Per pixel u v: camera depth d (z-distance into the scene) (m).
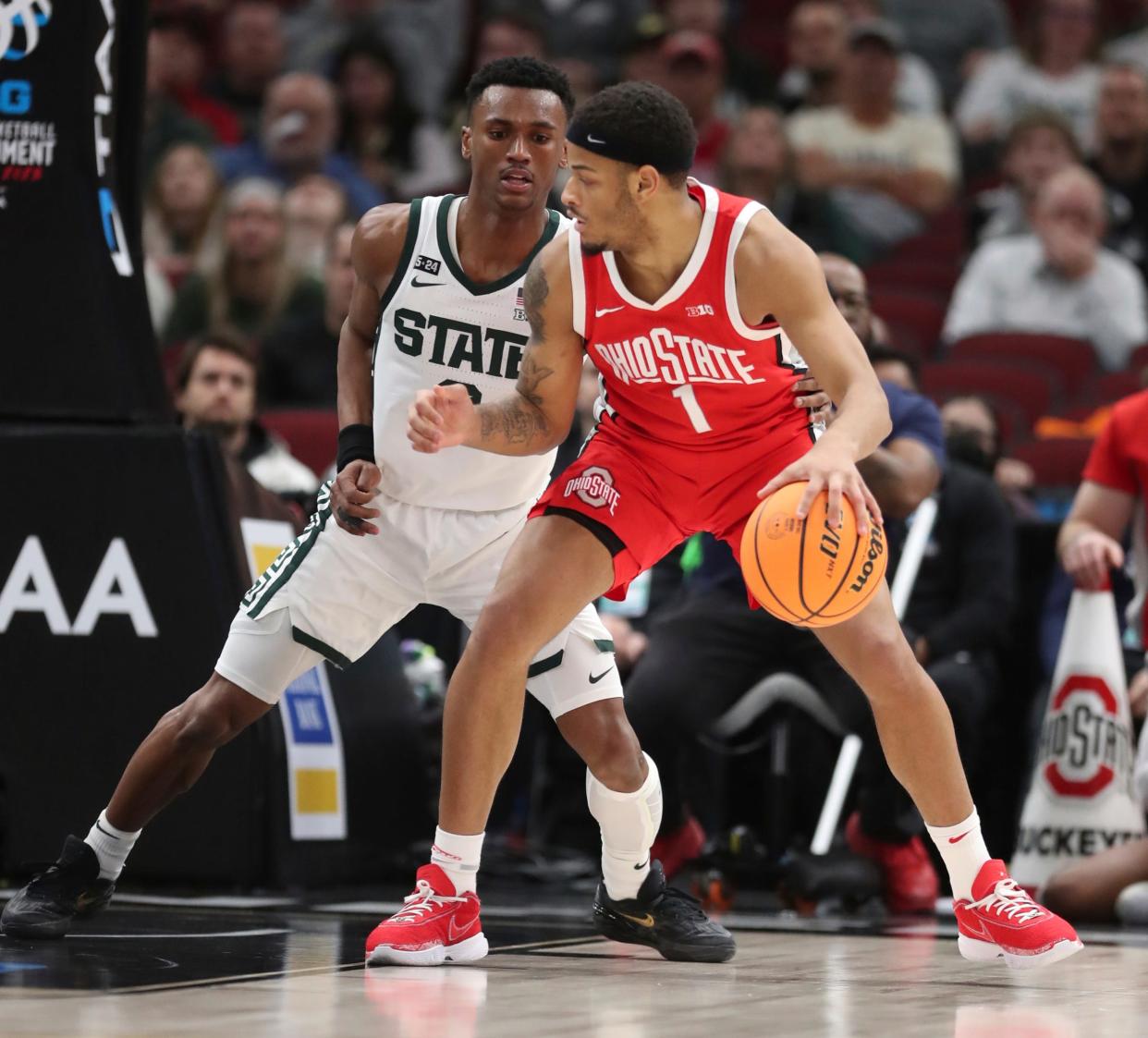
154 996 8.84
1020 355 26.70
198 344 19.14
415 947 10.37
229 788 14.48
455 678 10.35
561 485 10.48
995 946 10.33
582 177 9.59
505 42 35.66
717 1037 7.78
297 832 14.70
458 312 11.29
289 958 10.59
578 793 19.33
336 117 33.91
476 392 11.40
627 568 10.46
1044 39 35.38
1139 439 15.73
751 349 9.91
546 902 15.34
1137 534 15.82
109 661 14.34
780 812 16.14
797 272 9.64
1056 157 30.47
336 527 11.38
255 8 36.41
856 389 9.52
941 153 33.78
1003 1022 8.43
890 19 39.06
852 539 9.05
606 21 38.53
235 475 14.69
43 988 9.10
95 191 13.91
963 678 16.84
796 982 10.03
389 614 11.55
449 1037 7.66
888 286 30.23
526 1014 8.47
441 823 10.59
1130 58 35.97
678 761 15.63
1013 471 21.08
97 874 11.47
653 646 15.89
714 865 15.73
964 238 31.67
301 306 25.97
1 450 14.48
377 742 15.99
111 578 14.36
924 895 15.67
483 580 11.56
